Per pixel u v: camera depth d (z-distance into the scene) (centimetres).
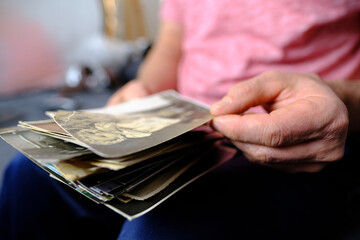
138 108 51
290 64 59
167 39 90
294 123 34
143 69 95
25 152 28
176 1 87
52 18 153
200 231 35
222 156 45
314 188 47
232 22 64
